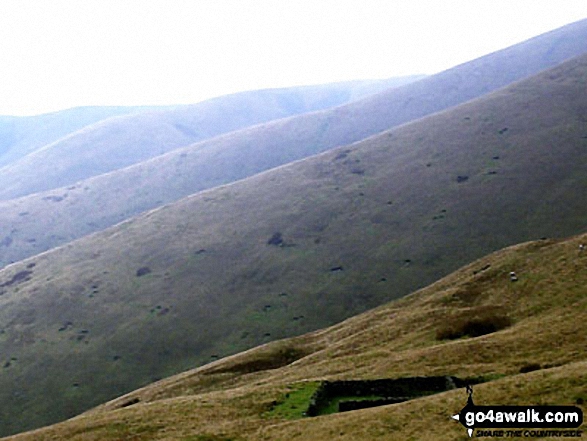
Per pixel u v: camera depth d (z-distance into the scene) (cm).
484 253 11869
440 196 14575
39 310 13362
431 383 3959
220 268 13888
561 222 12088
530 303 5866
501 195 13750
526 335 4728
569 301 5519
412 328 6328
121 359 11062
